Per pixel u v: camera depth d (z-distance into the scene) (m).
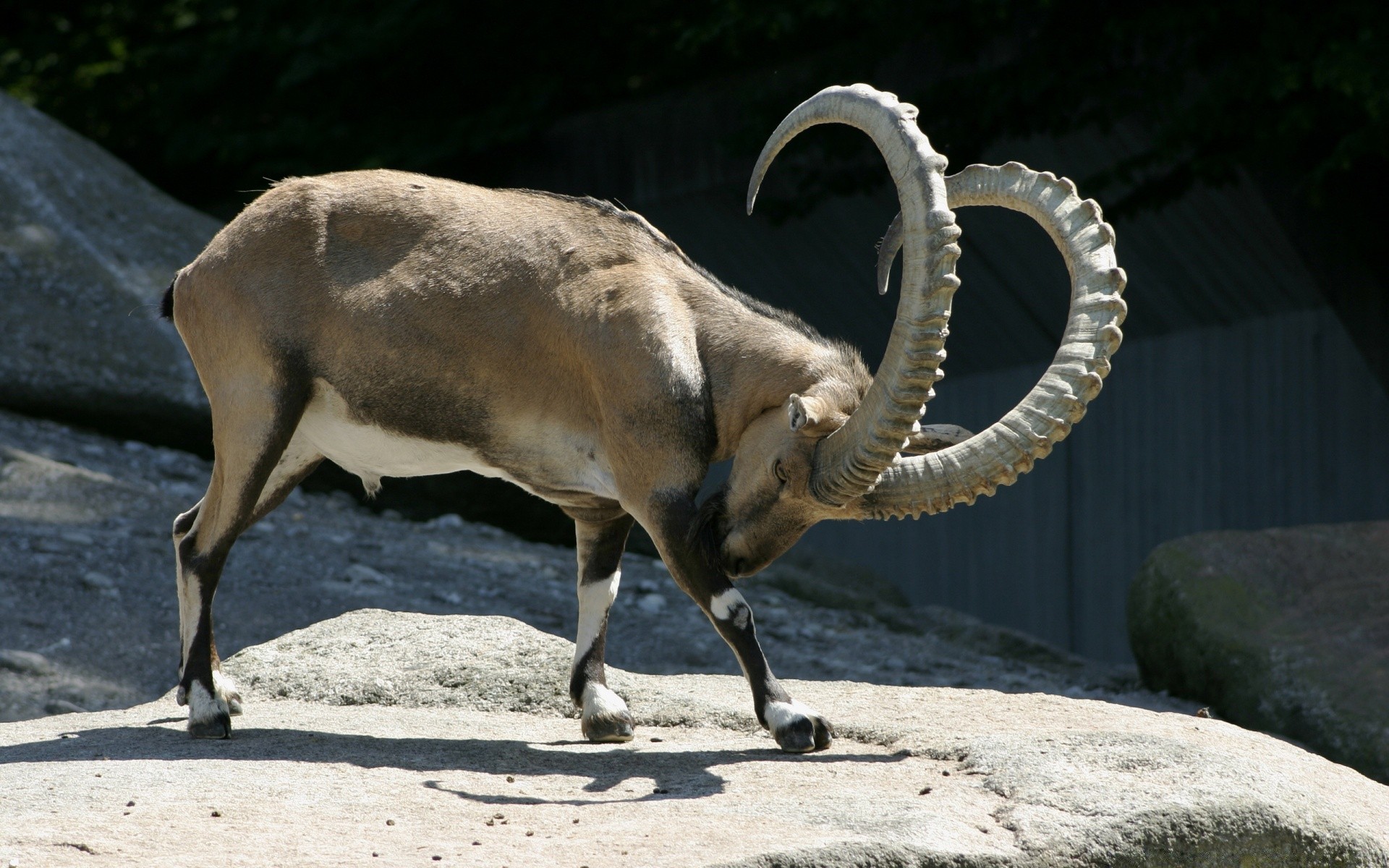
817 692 12.85
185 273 12.28
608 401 11.17
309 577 21.36
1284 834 9.48
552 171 36.84
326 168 37.06
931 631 25.78
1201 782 9.66
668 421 11.02
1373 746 17.94
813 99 10.45
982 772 10.00
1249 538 21.50
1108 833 9.03
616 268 11.52
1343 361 27.75
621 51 38.09
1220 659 19.91
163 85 38.69
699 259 36.50
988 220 30.56
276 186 12.33
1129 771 9.89
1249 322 29.31
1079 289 10.34
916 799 9.32
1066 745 10.30
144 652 17.98
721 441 11.33
